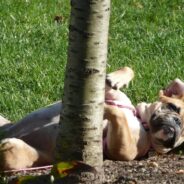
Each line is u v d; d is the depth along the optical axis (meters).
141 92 11.73
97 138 7.58
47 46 13.55
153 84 11.99
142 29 14.66
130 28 14.69
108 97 9.27
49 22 14.69
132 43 13.89
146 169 8.52
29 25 14.41
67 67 7.46
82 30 7.29
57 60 12.89
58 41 13.72
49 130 9.02
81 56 7.34
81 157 7.56
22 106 11.17
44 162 8.63
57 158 7.68
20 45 13.45
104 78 7.51
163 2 15.97
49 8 15.28
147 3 15.90
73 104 7.46
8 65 12.55
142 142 9.02
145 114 9.30
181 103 9.34
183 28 14.80
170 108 9.23
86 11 7.24
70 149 7.57
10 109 11.12
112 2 15.90
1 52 13.04
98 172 7.63
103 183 7.75
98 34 7.32
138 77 12.20
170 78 12.31
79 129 7.51
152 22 15.14
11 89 11.76
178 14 15.55
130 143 8.78
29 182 7.59
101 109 7.56
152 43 13.83
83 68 7.37
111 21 14.96
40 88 11.79
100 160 7.66
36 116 9.25
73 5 7.29
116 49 13.56
